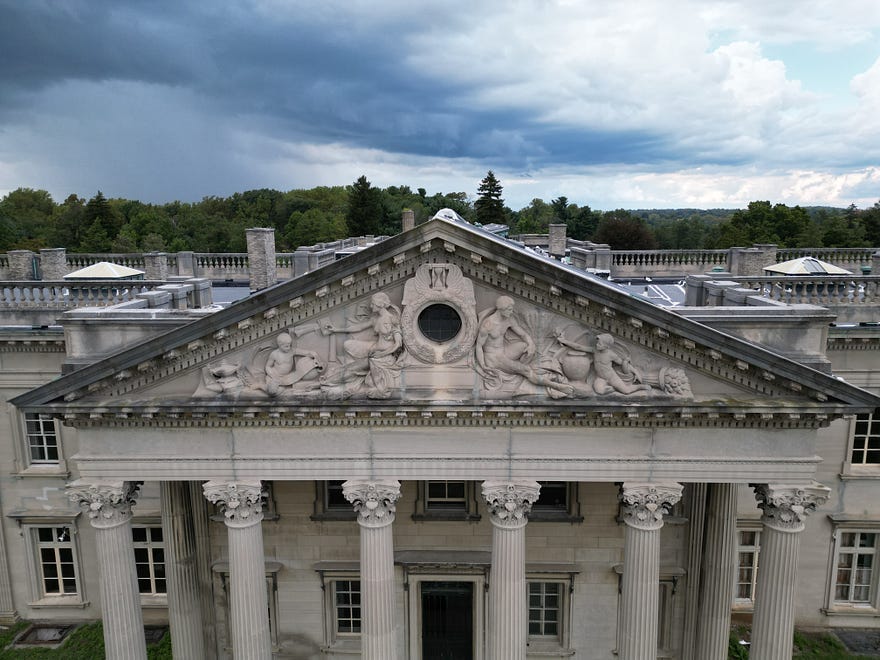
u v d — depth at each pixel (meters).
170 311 23.34
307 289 20.80
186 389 22.08
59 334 31.03
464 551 28.20
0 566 34.47
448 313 21.52
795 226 129.38
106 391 21.89
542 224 194.00
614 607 28.42
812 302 31.03
